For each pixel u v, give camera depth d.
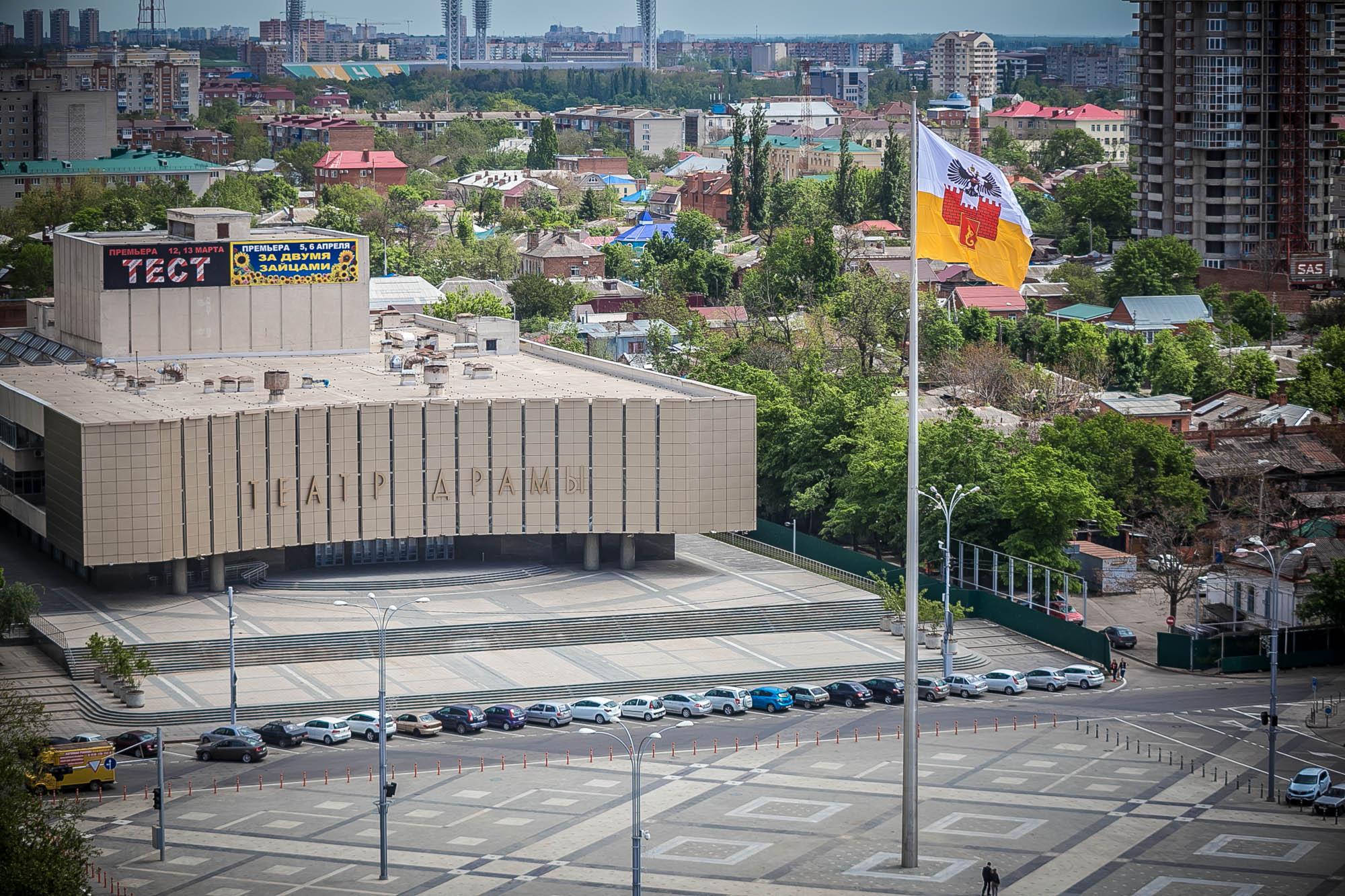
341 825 138.75
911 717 127.12
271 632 183.38
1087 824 138.25
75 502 188.75
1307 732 164.50
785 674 179.75
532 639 188.12
